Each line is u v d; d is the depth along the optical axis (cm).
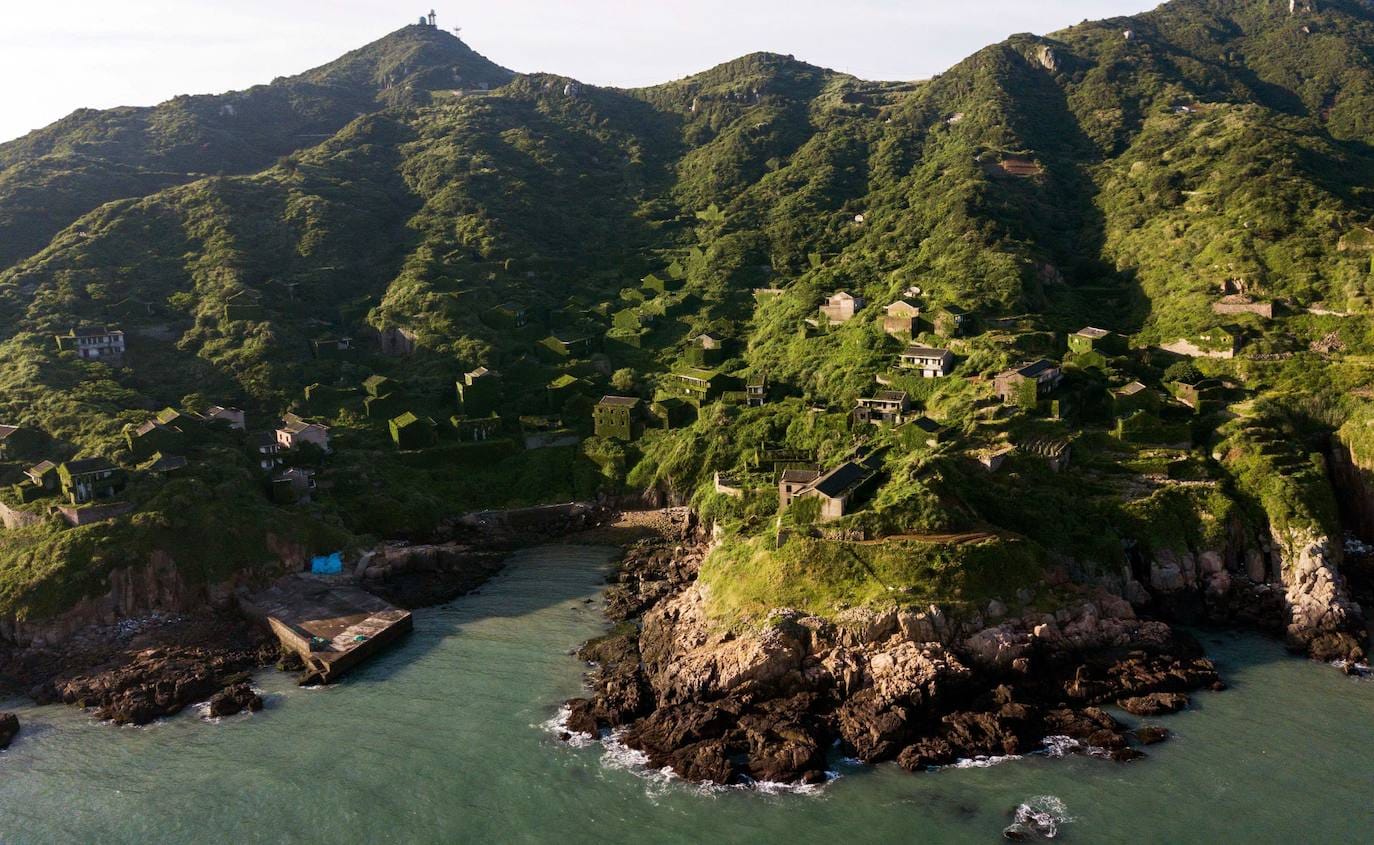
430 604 14675
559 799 9650
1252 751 10069
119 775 10269
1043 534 13588
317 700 11756
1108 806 9250
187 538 14375
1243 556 13825
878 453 15650
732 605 12594
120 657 12788
